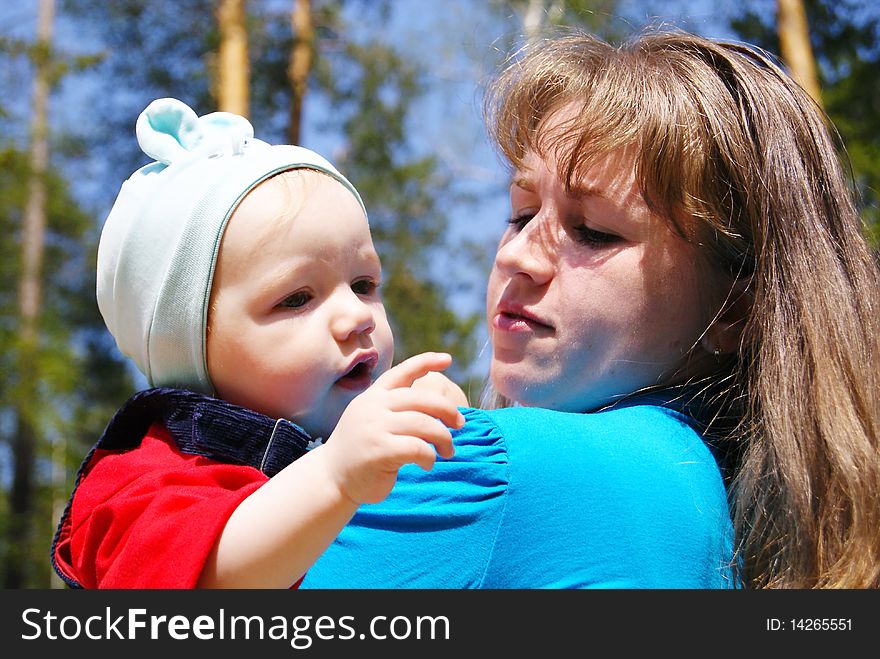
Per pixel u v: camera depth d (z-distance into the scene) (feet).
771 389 5.55
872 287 6.07
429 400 4.40
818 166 6.17
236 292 5.55
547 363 5.61
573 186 5.57
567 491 4.77
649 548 4.70
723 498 5.23
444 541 4.75
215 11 39.14
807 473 5.32
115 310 5.90
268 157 5.82
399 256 43.91
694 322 5.69
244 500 4.59
